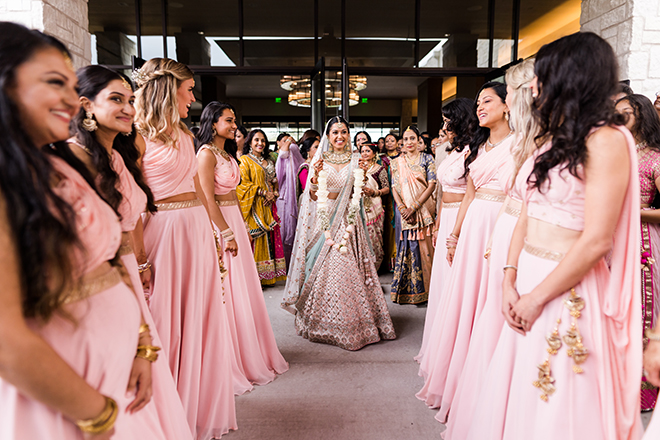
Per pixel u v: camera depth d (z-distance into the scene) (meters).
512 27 6.05
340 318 2.97
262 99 16.23
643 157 2.13
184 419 1.54
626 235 1.17
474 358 1.84
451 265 2.38
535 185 1.22
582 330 1.19
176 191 1.88
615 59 1.12
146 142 1.80
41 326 0.77
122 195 1.26
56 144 0.91
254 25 6.16
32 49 0.71
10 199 0.67
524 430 1.27
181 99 1.93
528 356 1.27
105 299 0.90
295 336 3.23
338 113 6.26
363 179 3.00
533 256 1.29
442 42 6.16
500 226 1.82
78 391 0.73
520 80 1.63
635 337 1.18
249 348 2.48
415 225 3.81
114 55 5.94
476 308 2.09
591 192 1.11
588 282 1.20
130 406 1.01
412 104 16.70
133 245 1.70
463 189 2.62
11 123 0.68
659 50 3.68
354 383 2.50
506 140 2.05
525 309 1.26
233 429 2.05
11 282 0.67
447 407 2.10
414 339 3.14
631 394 1.19
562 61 1.13
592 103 1.11
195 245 1.91
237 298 2.43
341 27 6.15
